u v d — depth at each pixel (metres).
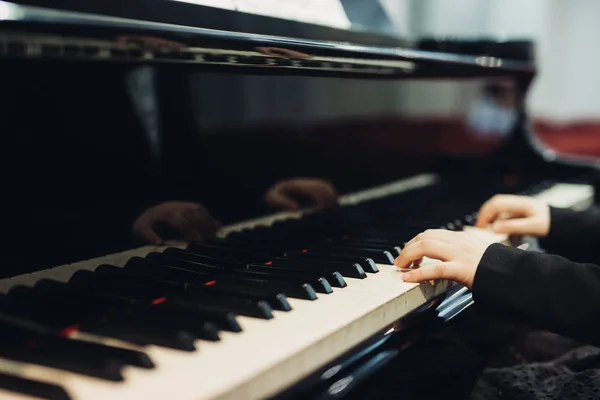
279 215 1.19
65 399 0.43
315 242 0.91
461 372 0.95
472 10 2.23
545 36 2.32
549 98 2.41
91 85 0.85
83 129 0.84
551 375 0.97
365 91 1.60
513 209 1.10
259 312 0.59
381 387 0.74
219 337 0.54
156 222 0.94
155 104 0.95
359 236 0.95
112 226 0.87
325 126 1.43
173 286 0.67
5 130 0.74
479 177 1.71
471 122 2.10
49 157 0.79
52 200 0.79
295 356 0.52
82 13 0.63
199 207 1.02
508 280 0.74
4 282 0.72
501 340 1.14
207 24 0.90
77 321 0.57
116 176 0.88
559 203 1.34
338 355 0.58
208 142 1.07
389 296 0.67
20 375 0.46
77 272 0.72
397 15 2.05
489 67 1.26
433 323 0.72
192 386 0.45
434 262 0.83
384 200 1.32
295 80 1.33
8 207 0.74
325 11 1.16
